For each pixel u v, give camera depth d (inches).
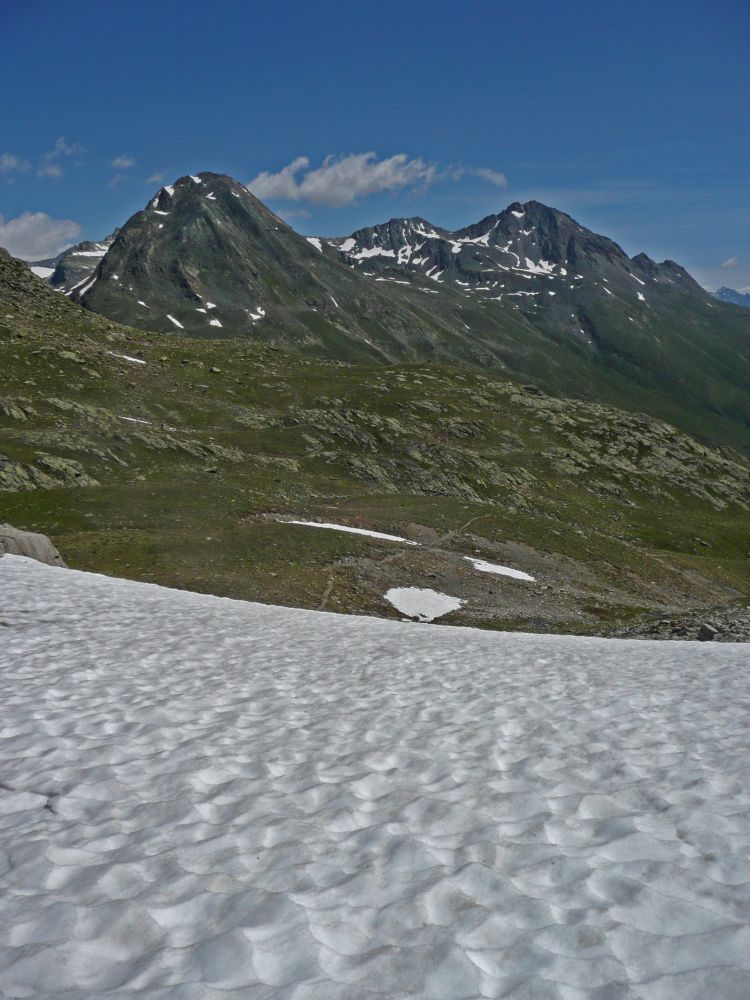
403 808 313.6
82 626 818.8
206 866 260.7
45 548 1717.5
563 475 6584.6
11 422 4544.8
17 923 223.8
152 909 229.0
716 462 7652.6
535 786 337.1
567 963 188.5
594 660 766.5
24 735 434.3
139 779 361.1
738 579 4202.8
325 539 2896.2
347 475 5059.1
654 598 3351.4
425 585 2674.7
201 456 4739.2
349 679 620.1
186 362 7632.9
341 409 6456.7
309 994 180.5
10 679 568.7
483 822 293.3
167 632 824.3
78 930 218.1
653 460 7337.6
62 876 258.8
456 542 3452.3
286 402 6865.2
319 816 306.7
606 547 3937.0
